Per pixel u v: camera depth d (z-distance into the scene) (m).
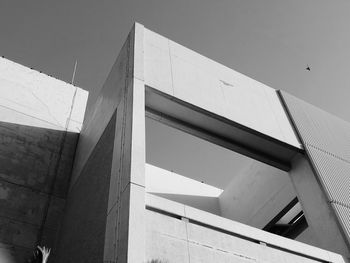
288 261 9.24
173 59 12.86
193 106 11.78
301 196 13.05
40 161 14.03
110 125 10.99
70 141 15.56
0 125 13.80
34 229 12.16
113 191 8.43
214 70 14.13
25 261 11.12
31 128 14.66
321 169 12.92
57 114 15.98
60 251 11.31
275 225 17.25
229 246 8.44
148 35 13.00
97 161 11.09
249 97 14.30
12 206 12.20
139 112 9.41
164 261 6.67
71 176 14.37
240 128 12.71
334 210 11.52
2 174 12.70
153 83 11.17
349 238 10.77
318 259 9.99
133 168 7.92
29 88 15.92
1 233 11.35
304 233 17.16
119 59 13.24
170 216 8.12
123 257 6.47
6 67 15.88
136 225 6.90
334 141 15.16
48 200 13.20
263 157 13.66
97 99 14.73
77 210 11.34
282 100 15.70
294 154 13.80
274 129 13.59
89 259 8.36
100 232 8.31
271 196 16.88
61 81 17.50
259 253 8.86
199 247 7.87
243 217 18.27
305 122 15.05
